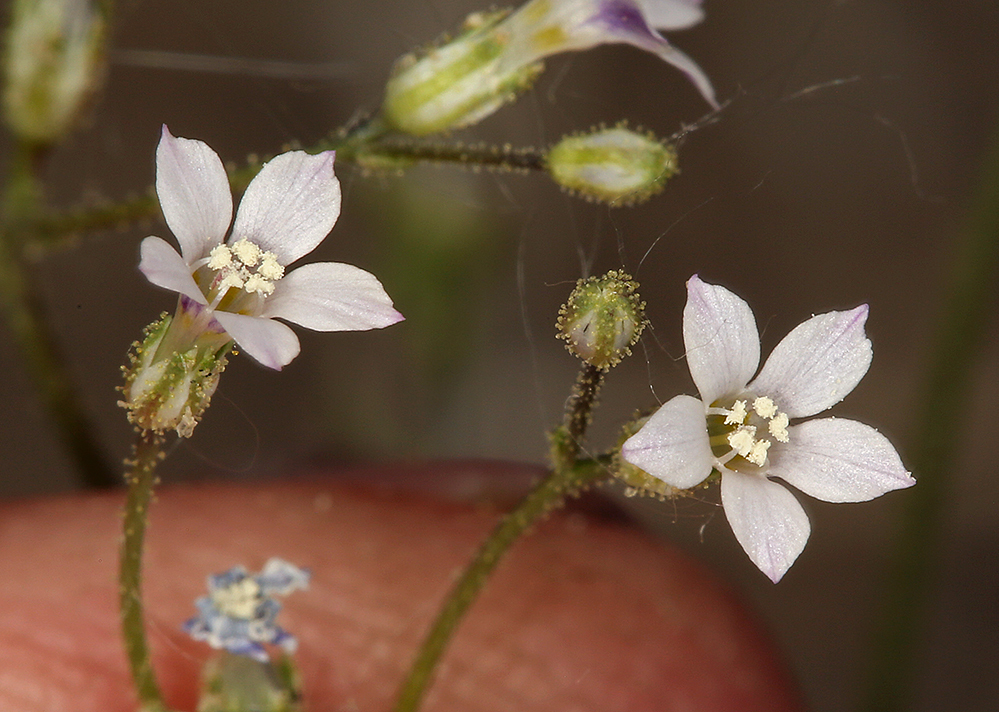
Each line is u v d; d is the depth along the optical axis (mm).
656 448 83
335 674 101
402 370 127
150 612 101
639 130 92
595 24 93
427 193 114
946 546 120
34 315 106
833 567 132
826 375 86
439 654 91
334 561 104
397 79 94
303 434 128
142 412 86
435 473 108
